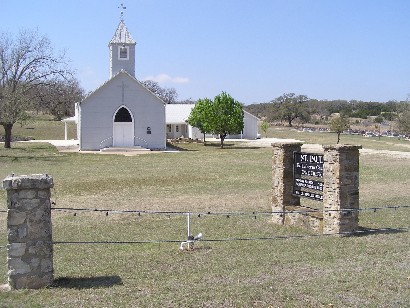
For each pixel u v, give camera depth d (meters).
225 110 55.25
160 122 53.44
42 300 7.84
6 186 8.31
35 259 8.53
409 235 12.65
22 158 40.88
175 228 14.58
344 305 7.48
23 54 51.06
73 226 15.16
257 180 27.73
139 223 15.54
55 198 21.67
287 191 15.05
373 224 14.57
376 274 9.01
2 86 49.22
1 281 9.19
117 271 9.67
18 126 78.81
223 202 20.11
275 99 121.25
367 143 63.16
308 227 14.10
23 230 8.46
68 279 9.12
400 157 41.62
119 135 52.38
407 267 9.48
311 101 137.38
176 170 32.97
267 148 53.88
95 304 7.61
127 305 7.55
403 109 83.94
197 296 7.89
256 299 7.77
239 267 9.81
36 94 54.56
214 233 13.72
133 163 37.97
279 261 10.23
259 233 13.65
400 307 7.39
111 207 19.00
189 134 69.69
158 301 7.70
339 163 12.91
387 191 22.27
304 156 14.51
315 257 10.52
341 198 12.95
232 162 38.56
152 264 10.16
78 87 92.00
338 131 65.19
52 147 53.00
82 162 38.47
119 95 52.09
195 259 10.52
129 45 55.38
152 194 22.84
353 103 137.62
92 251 11.72
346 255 10.64
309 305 7.50
